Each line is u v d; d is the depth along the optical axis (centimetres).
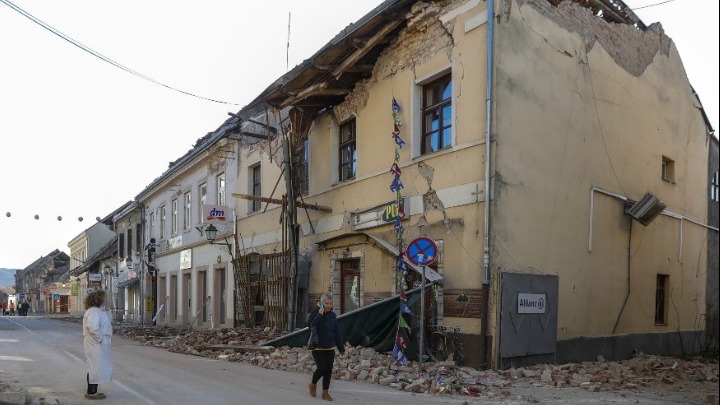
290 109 1820
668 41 1831
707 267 2000
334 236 1681
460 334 1247
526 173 1281
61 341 1914
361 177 1612
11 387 893
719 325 1838
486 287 1201
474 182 1256
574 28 1450
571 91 1420
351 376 1107
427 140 1438
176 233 3016
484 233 1217
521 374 1141
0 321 4028
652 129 1717
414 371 1138
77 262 6975
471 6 1303
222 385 1013
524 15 1316
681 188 1866
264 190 2144
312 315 905
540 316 1265
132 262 3862
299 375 1144
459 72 1321
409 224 1421
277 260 1884
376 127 1570
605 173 1504
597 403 910
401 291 1238
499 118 1235
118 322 3719
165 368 1241
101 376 866
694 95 1964
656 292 1708
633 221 1594
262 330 1864
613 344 1480
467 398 934
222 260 2438
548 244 1317
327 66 1570
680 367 1385
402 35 1484
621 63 1602
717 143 2136
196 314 2681
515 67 1280
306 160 1927
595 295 1437
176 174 2973
